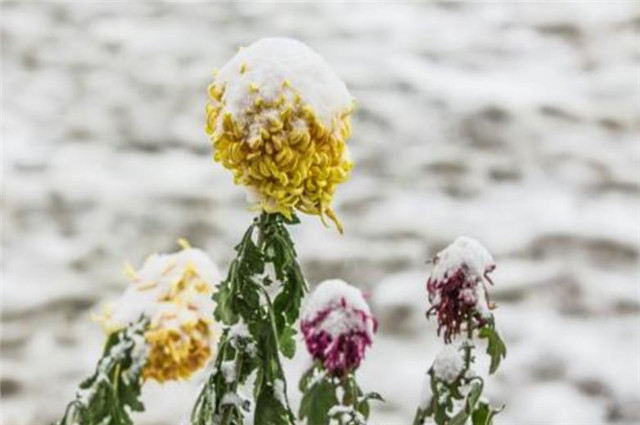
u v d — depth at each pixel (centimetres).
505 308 548
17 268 614
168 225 674
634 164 755
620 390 460
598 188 718
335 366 128
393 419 429
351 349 128
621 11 1084
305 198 113
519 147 785
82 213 693
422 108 858
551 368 482
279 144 110
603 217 671
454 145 788
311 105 111
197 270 155
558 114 843
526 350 498
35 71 969
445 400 130
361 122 830
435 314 141
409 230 652
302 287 119
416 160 762
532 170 746
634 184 721
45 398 468
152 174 757
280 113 110
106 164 779
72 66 982
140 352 149
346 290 130
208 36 1055
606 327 527
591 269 598
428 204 689
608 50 991
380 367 475
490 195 709
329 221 655
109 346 154
